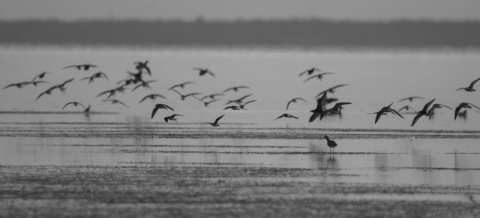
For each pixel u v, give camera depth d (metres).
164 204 31.52
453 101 80.69
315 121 59.03
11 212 30.20
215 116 62.09
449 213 30.72
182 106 70.81
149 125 55.81
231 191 33.91
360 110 67.94
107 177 36.59
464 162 41.41
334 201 32.38
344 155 43.19
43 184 35.03
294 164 40.34
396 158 42.47
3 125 54.97
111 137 49.41
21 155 42.41
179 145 46.12
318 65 150.00
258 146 45.97
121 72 125.88
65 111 65.44
